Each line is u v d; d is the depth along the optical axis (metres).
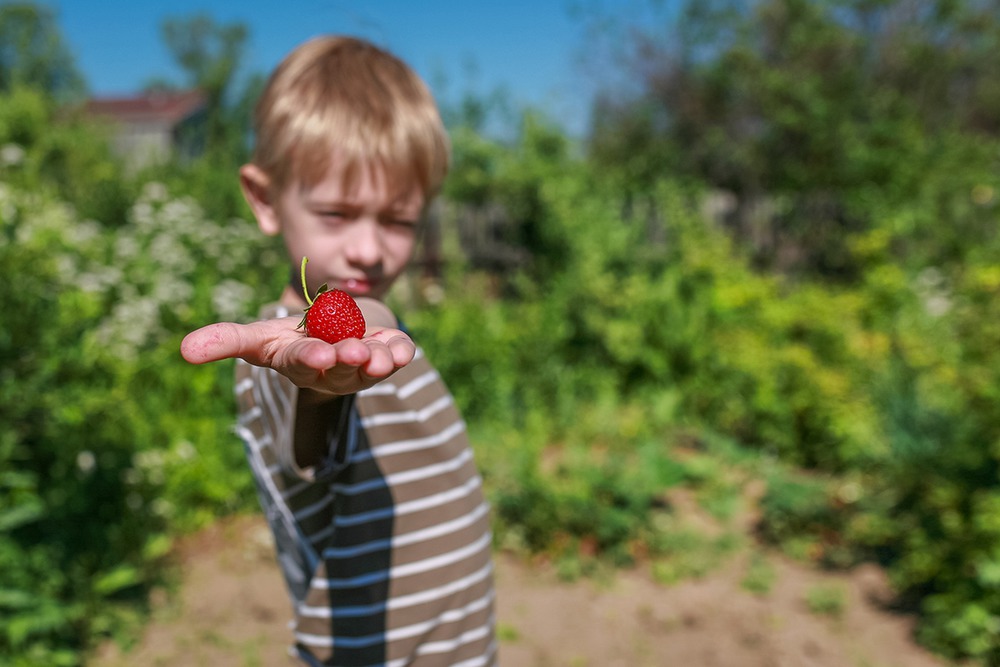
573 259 8.53
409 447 1.25
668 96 14.47
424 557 1.25
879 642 3.90
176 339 5.62
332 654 1.22
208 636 3.84
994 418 4.28
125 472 4.64
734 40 13.79
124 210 8.60
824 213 12.84
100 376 4.92
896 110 12.97
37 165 9.27
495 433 6.09
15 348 3.74
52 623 3.48
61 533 4.19
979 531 3.88
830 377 6.04
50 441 4.16
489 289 9.87
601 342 7.16
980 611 3.70
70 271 5.27
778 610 4.18
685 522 5.05
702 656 3.80
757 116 13.70
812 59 13.39
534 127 10.57
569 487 4.91
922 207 10.48
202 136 26.20
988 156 11.77
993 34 14.02
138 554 4.37
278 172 1.36
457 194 10.93
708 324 7.12
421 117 1.39
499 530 4.84
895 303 7.50
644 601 4.28
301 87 1.35
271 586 4.34
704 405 6.68
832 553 4.68
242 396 1.31
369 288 1.38
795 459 5.94
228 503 5.07
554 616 4.13
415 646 1.25
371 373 0.72
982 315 5.64
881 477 5.21
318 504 1.25
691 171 14.30
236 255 6.97
